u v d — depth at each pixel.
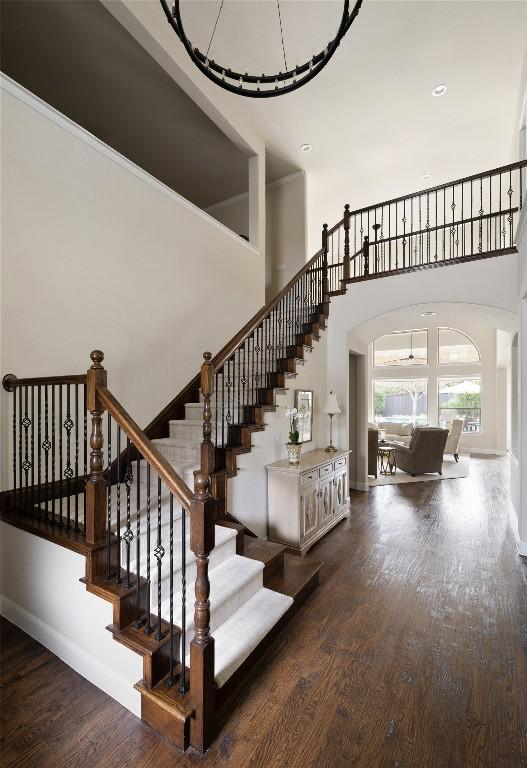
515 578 2.99
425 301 4.54
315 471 3.81
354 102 4.87
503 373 9.69
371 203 7.69
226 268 4.72
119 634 1.70
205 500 1.51
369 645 2.17
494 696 1.79
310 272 5.16
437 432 6.77
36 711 1.68
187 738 1.52
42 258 2.67
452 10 3.62
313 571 2.82
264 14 3.66
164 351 3.77
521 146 4.73
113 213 3.24
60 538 1.95
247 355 4.09
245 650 1.88
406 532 4.04
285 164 6.33
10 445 2.45
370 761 1.47
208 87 4.32
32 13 3.51
